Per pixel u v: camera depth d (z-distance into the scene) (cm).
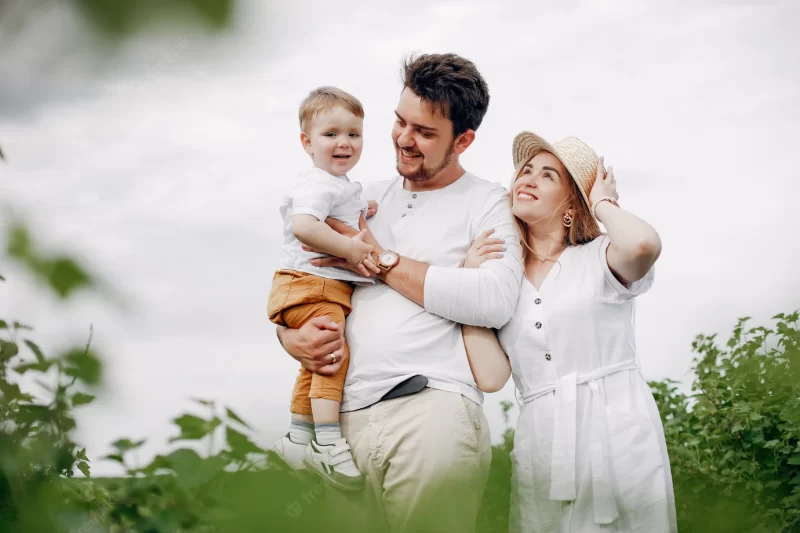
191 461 195
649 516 382
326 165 424
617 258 395
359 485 400
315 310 410
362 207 438
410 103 421
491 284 401
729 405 555
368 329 413
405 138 425
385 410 399
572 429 389
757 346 527
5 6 62
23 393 163
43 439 160
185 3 60
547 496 397
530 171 427
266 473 112
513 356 414
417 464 388
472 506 402
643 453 386
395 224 441
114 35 61
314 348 401
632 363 409
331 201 418
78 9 61
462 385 407
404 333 407
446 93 414
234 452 189
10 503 148
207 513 185
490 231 422
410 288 406
